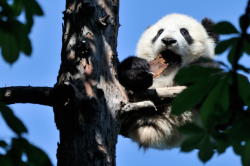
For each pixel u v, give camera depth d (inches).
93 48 394.9
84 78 382.6
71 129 362.6
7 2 279.6
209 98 279.9
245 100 278.2
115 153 369.1
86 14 408.2
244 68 276.1
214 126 290.7
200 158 301.0
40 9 279.4
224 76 278.1
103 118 369.4
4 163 259.0
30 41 275.7
